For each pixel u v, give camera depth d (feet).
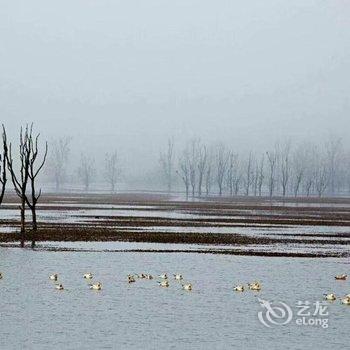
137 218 450.30
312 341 140.77
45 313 158.20
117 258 244.42
